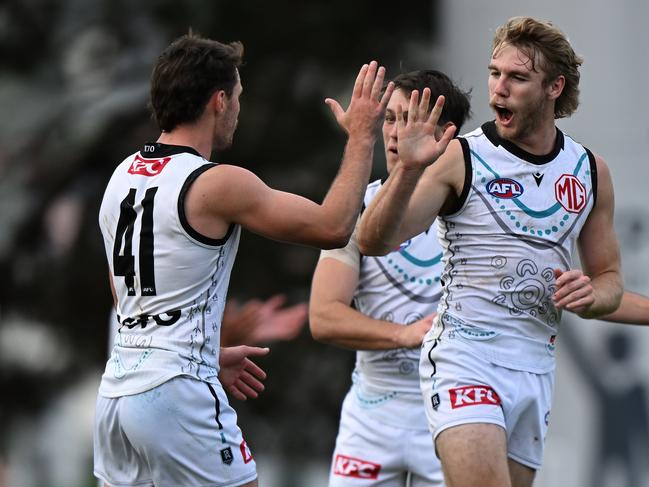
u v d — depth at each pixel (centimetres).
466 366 1639
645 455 2814
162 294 1539
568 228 1648
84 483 4269
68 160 3941
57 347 4241
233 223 1562
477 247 1641
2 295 4125
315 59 4056
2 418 4288
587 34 2969
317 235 1545
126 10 4156
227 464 1558
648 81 2880
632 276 2820
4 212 4003
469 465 1589
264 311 2028
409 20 4112
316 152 3994
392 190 1549
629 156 2872
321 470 4019
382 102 1585
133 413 1530
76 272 4050
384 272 1956
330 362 3947
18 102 4097
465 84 3425
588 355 2919
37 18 4231
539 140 1639
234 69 1614
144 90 3888
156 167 1568
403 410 1964
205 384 1548
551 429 2989
